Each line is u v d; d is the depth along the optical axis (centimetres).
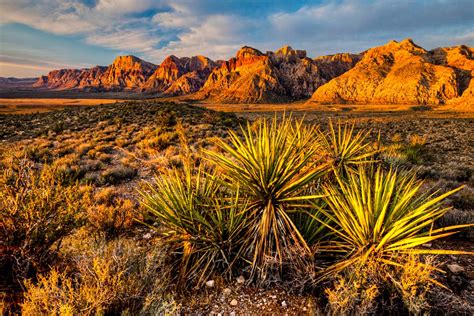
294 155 345
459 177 1027
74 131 2447
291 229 346
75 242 338
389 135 2984
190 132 2061
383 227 297
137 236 470
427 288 262
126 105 4316
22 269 284
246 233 356
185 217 362
